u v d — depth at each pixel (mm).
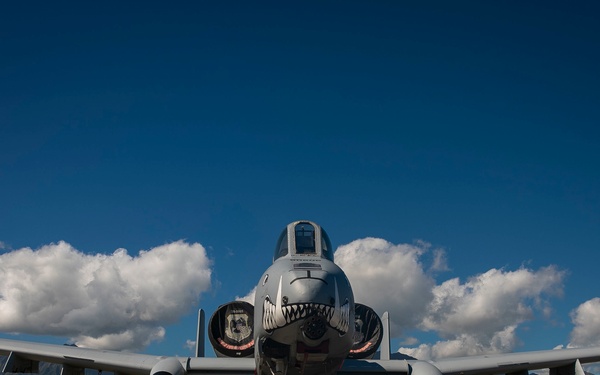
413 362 15531
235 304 16734
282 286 13406
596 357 16578
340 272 14109
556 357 16422
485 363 16219
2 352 16188
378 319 17422
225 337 16672
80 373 16391
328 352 13539
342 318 13344
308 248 15234
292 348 13641
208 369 14883
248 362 15125
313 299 13039
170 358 14812
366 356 17203
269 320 13430
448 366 16062
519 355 16578
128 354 15930
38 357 16031
